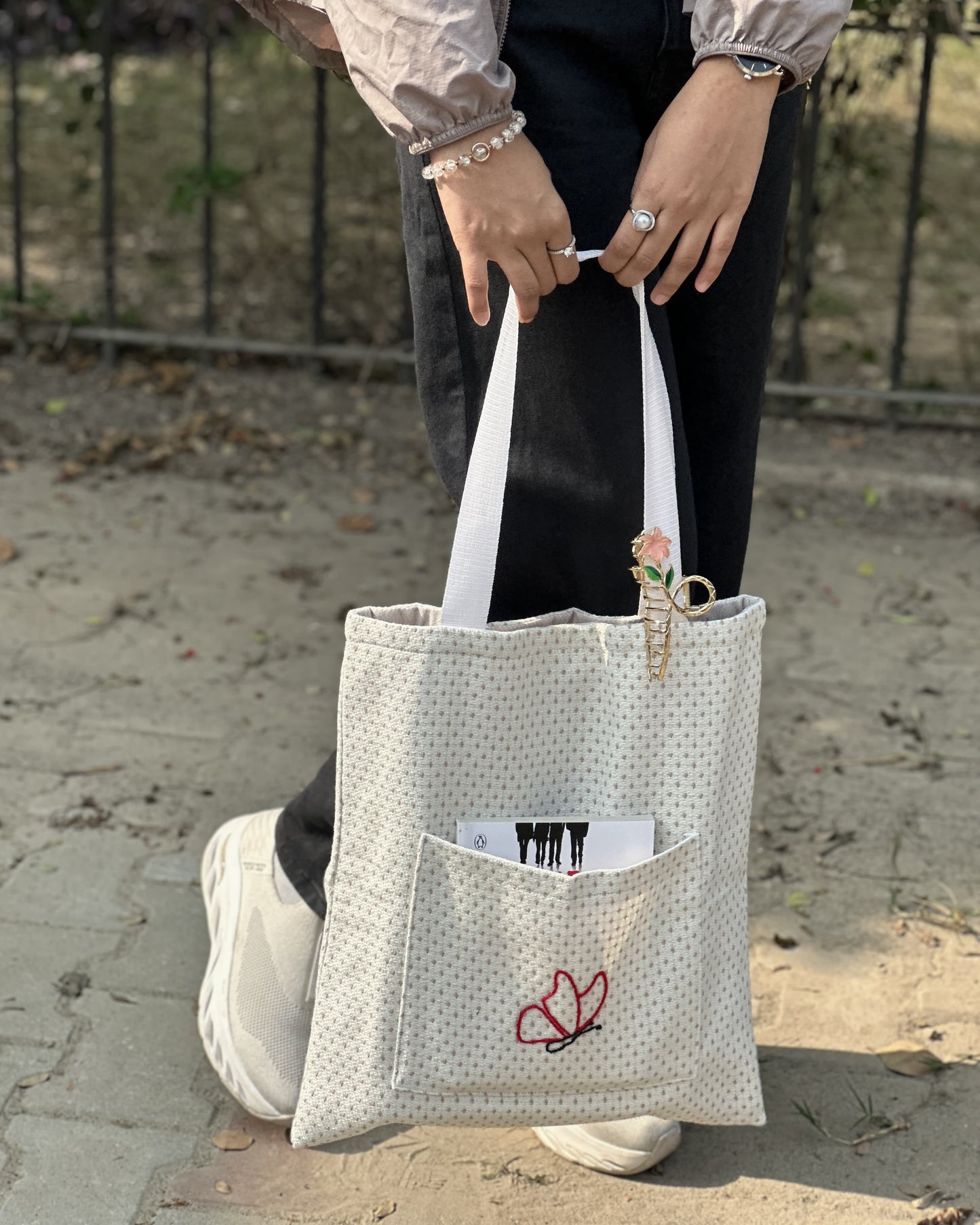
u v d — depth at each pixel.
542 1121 1.54
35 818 2.41
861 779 2.63
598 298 1.43
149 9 7.98
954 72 7.19
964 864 2.38
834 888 2.31
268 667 2.95
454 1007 1.48
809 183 4.12
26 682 2.83
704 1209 1.71
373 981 1.50
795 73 1.32
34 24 7.73
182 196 4.34
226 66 7.81
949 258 5.96
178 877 2.28
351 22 1.29
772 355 4.84
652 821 1.46
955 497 3.95
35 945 2.11
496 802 1.46
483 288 1.35
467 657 1.41
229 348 4.44
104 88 4.32
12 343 4.56
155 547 3.45
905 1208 1.71
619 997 1.49
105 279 4.50
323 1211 1.69
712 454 1.66
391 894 1.48
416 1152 1.79
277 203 6.02
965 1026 2.01
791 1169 1.77
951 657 3.10
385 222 5.08
